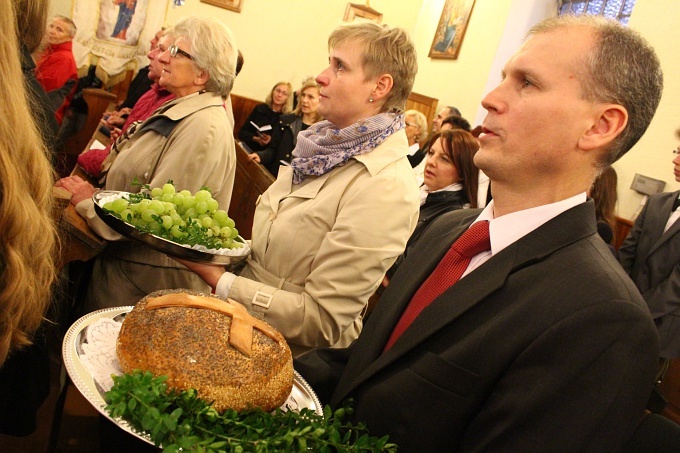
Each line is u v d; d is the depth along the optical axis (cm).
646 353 83
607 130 95
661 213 342
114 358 106
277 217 170
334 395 119
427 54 784
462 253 110
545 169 99
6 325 83
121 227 155
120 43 696
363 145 163
